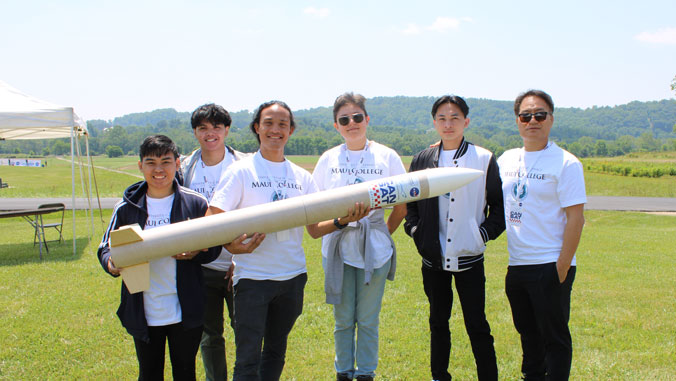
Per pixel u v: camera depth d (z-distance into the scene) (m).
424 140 107.06
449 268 3.62
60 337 4.95
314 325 5.28
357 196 3.45
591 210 20.28
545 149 3.55
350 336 3.94
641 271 7.93
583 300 6.23
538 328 3.62
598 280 7.30
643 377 4.03
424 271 3.87
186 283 3.12
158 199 3.29
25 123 8.96
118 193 31.28
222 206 3.30
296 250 3.38
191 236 3.06
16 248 10.30
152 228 3.11
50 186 37.12
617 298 6.32
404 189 3.52
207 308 3.65
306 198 3.36
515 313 3.66
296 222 3.29
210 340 3.69
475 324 3.63
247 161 3.44
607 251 9.93
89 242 10.48
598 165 48.84
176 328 3.08
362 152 4.00
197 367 4.34
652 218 17.56
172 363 3.16
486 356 3.61
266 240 3.29
